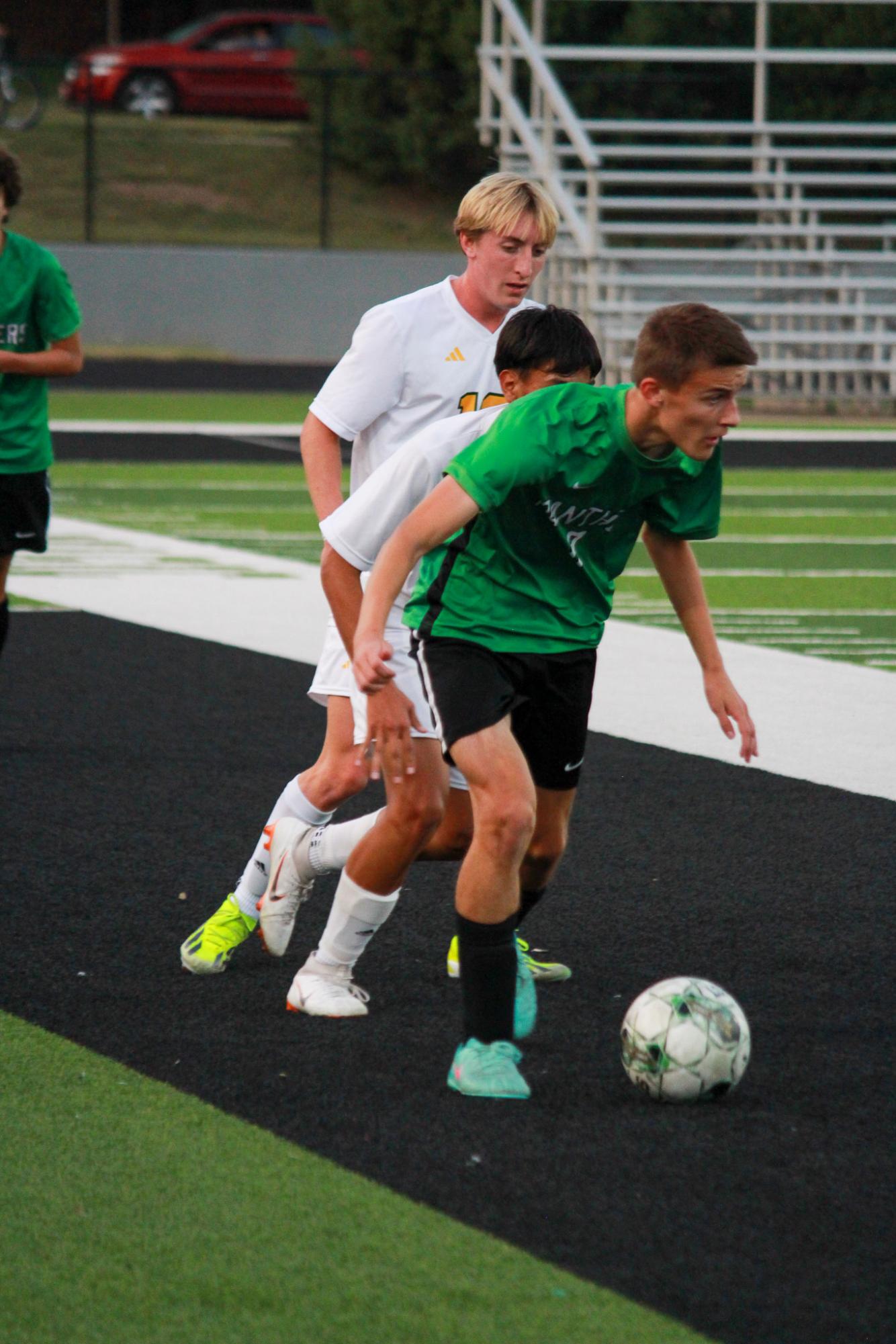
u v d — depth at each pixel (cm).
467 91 11550
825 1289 1143
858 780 2534
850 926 1912
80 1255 1176
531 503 1431
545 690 1520
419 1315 1105
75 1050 1537
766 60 8369
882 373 8388
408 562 1393
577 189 10381
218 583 4103
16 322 2639
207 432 7119
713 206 8300
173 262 10188
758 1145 1361
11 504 2686
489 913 1441
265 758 2598
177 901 1959
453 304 1738
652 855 2173
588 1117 1411
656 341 1356
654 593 4162
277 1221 1224
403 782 1544
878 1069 1516
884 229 8406
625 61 11306
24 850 2138
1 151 2616
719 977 1748
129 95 12900
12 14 17575
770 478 6206
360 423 1738
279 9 17700
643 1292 1135
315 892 2039
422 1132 1378
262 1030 1595
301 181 11988
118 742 2678
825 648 3484
